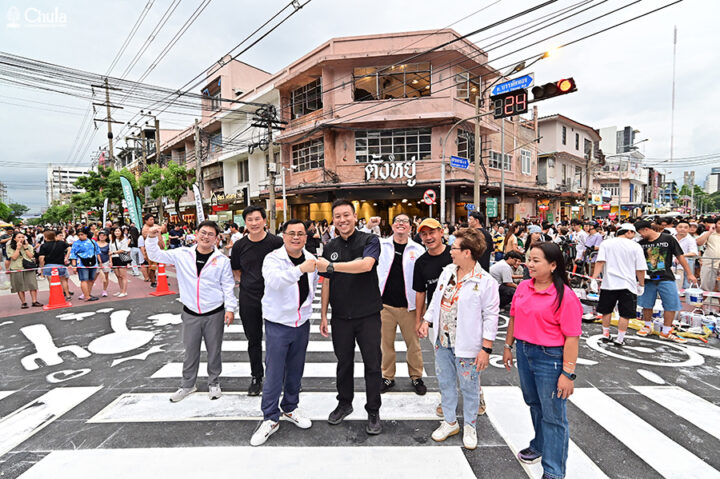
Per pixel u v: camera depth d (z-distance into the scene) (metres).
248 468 2.51
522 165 24.88
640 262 4.77
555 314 2.29
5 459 2.63
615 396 3.51
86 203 26.52
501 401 3.46
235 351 4.95
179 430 2.99
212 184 33.28
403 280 3.62
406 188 18.58
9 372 4.26
